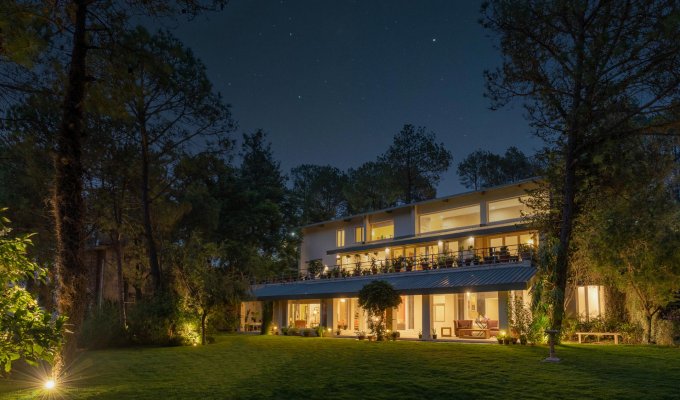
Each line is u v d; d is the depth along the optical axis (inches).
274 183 2361.0
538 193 1137.4
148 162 1266.0
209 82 1249.4
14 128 634.2
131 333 1118.4
